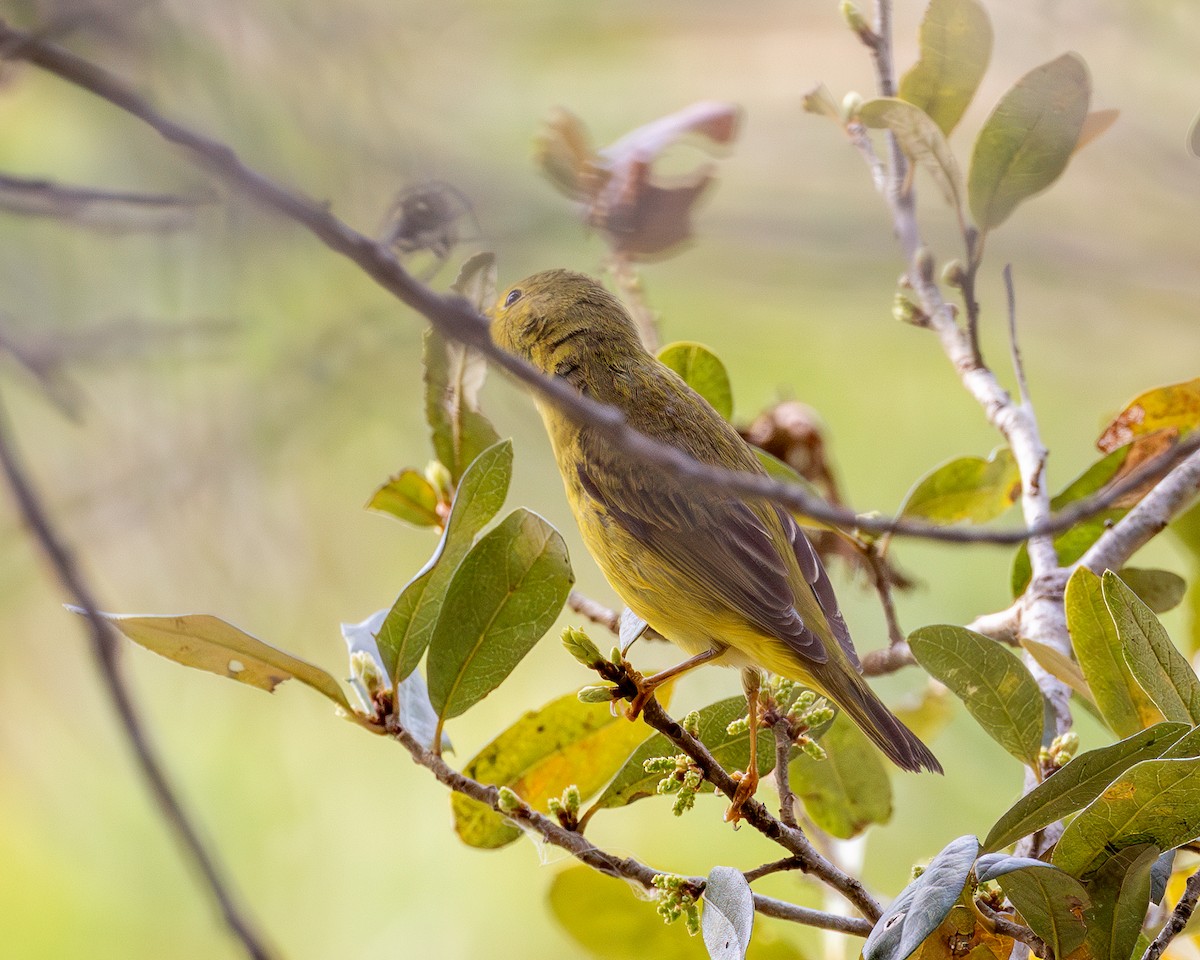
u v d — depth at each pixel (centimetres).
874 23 834
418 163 1226
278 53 1178
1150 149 1673
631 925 669
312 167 1195
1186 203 1680
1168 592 733
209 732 1257
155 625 536
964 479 820
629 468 754
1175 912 482
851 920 518
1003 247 1670
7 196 763
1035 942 493
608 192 902
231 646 546
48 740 1226
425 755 565
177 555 1193
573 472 776
